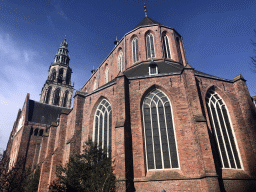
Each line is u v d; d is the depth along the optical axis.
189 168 17.12
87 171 16.58
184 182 16.75
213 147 18.64
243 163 19.36
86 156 17.83
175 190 16.59
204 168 15.89
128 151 18.16
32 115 50.94
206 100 21.62
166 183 17.00
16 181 33.69
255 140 19.73
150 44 33.50
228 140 20.34
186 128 18.73
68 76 79.12
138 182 17.36
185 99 20.14
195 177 16.56
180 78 21.41
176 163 18.00
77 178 16.41
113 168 17.64
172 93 20.78
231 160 19.31
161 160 18.39
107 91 23.81
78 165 17.14
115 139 19.28
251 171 18.66
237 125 20.98
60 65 77.50
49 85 71.38
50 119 52.78
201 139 17.02
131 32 35.28
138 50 33.00
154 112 20.75
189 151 17.75
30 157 44.31
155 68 24.52
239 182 17.75
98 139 22.64
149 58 32.00
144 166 18.05
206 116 20.06
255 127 20.36
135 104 21.03
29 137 46.28
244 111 21.69
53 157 25.61
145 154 18.81
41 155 35.69
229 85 23.36
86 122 24.42
